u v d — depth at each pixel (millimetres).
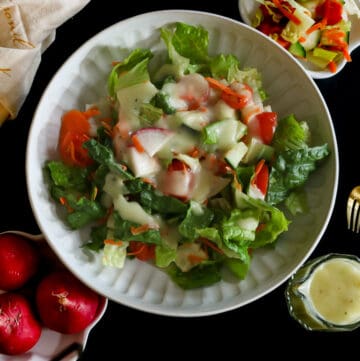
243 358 688
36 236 649
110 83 604
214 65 624
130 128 590
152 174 593
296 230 622
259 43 621
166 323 685
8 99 648
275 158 612
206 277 616
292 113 637
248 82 625
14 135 669
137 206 592
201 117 597
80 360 672
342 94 724
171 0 699
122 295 597
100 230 608
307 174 612
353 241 708
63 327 631
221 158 601
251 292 605
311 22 698
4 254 626
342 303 681
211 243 607
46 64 678
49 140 604
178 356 682
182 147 592
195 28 612
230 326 691
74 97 618
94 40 595
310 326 684
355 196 706
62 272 644
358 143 717
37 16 629
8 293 649
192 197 597
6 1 619
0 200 664
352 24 729
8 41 638
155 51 631
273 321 694
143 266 625
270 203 615
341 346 699
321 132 616
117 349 677
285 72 627
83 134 608
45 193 597
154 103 598
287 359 691
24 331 627
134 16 631
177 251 612
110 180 592
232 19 658
